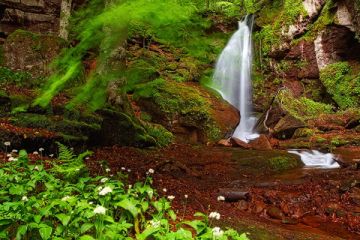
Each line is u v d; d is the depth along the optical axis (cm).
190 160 1142
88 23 448
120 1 426
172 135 1449
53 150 787
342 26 1828
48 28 1529
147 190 458
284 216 740
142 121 1454
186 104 1595
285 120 1628
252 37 2297
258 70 2202
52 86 475
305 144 1405
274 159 1170
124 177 686
